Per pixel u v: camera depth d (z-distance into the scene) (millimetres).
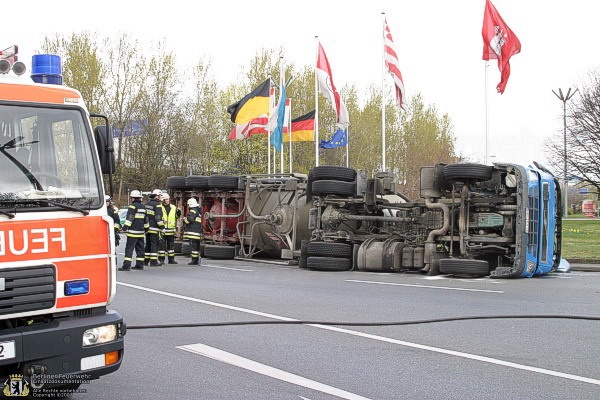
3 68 5305
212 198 20984
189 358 7035
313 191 16969
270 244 19516
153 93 45719
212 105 46719
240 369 6594
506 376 6297
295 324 8805
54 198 5152
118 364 5270
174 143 46219
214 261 19578
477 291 12086
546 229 15156
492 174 14844
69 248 5148
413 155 52031
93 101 43000
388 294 11703
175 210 18719
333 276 15055
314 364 6762
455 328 8539
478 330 8414
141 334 8219
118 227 17359
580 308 10094
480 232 15008
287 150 42719
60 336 4898
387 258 15859
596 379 6188
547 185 15227
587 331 8344
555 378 6227
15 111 5191
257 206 19688
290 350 7355
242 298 11211
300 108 45094
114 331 5230
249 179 19531
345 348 7441
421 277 14820
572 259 18938
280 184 19141
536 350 7332
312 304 10539
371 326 8680
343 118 23359
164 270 16406
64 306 5078
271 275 15234
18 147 5145
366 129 49281
